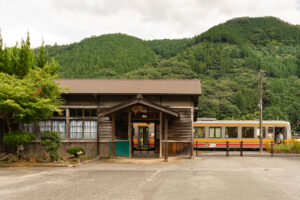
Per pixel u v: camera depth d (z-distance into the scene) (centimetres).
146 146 2483
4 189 881
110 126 1805
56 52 15638
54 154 1491
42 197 786
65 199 766
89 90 1812
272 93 7481
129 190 864
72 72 12431
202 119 2758
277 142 2572
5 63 1579
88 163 1502
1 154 1700
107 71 12250
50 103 1527
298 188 903
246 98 7338
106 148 1789
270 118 6366
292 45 14912
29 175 1132
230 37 15088
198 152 2327
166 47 17325
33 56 1695
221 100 6925
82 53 14375
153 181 1000
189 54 12488
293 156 1998
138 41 17838
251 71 10281
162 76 9338
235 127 2600
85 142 1795
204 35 16025
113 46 15700
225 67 10631
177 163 1504
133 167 1353
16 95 1338
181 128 1780
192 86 1934
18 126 1770
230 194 818
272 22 19450
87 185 936
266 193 834
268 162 1592
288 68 11062
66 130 1802
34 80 1483
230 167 1369
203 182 986
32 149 1766
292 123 6531
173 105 1792
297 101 7188
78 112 1825
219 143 2588
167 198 772
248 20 19750
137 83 2047
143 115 1714
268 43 15188
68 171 1234
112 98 1822
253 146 2570
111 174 1151
